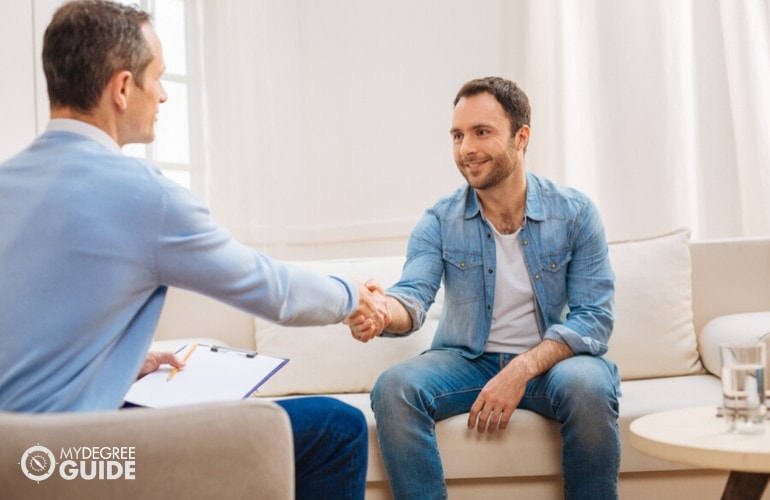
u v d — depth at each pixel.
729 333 2.25
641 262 2.47
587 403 1.84
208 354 1.67
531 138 3.31
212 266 1.28
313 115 3.84
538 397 1.98
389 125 3.71
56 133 1.30
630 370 2.40
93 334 1.20
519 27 3.33
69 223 1.19
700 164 3.06
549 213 2.20
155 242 1.23
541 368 1.97
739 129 3.02
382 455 1.92
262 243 3.59
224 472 1.04
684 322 2.44
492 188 2.18
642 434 1.39
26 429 0.99
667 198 3.13
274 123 3.66
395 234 3.66
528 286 2.18
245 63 3.58
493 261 2.19
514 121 2.18
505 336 2.19
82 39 1.31
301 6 3.83
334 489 1.44
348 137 3.80
